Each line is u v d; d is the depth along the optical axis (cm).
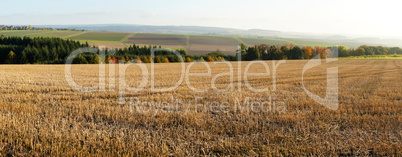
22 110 816
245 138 639
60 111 824
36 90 1223
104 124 728
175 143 606
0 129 639
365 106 971
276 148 589
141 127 707
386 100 1082
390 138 648
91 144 581
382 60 5209
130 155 537
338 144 605
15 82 1476
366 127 719
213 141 619
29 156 522
